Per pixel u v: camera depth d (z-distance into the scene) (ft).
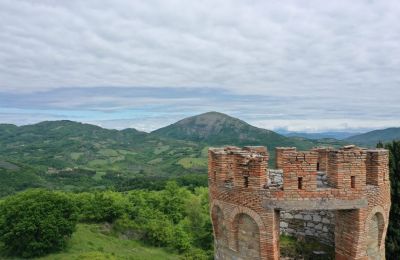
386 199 57.77
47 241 238.27
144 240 309.01
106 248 266.36
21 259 231.91
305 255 67.67
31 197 255.09
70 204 265.13
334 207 52.65
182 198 369.09
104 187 542.98
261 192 53.42
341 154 52.75
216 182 61.16
